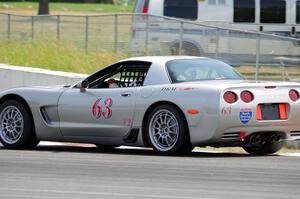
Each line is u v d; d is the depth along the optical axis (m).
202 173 25.83
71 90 33.44
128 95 31.69
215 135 29.59
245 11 75.38
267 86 30.36
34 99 33.97
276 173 25.94
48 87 34.28
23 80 49.75
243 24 75.31
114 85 32.72
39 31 76.69
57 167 27.22
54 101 33.59
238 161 29.11
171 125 30.48
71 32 73.44
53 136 33.81
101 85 33.00
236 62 61.03
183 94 30.17
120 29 70.88
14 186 23.14
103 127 32.31
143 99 31.20
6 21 79.44
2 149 34.03
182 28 61.25
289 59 58.09
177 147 30.31
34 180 24.27
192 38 64.25
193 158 29.94
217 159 29.69
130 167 27.23
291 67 57.94
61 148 34.94
